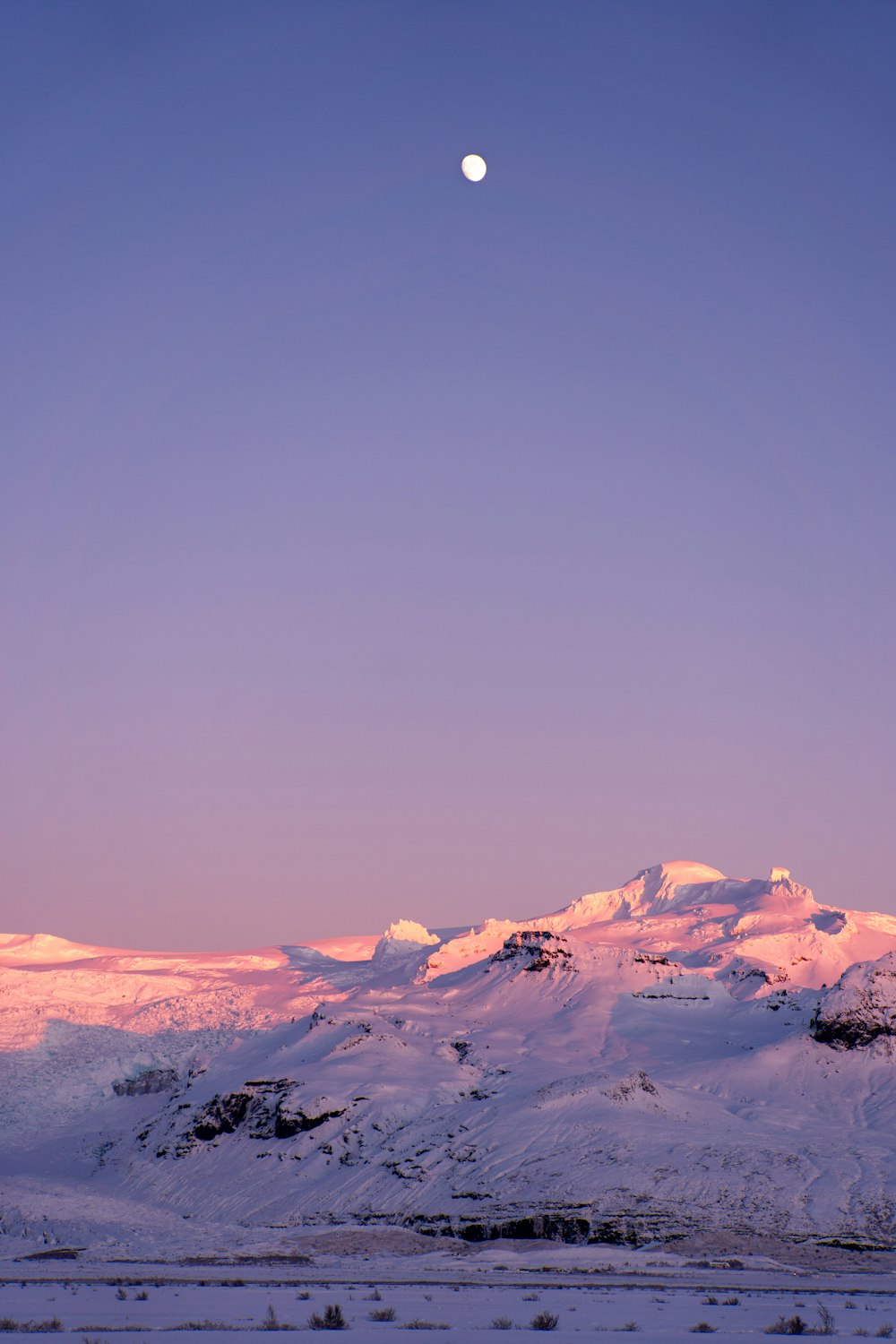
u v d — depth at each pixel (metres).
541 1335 46.28
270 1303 61.31
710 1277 96.69
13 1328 45.69
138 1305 58.19
